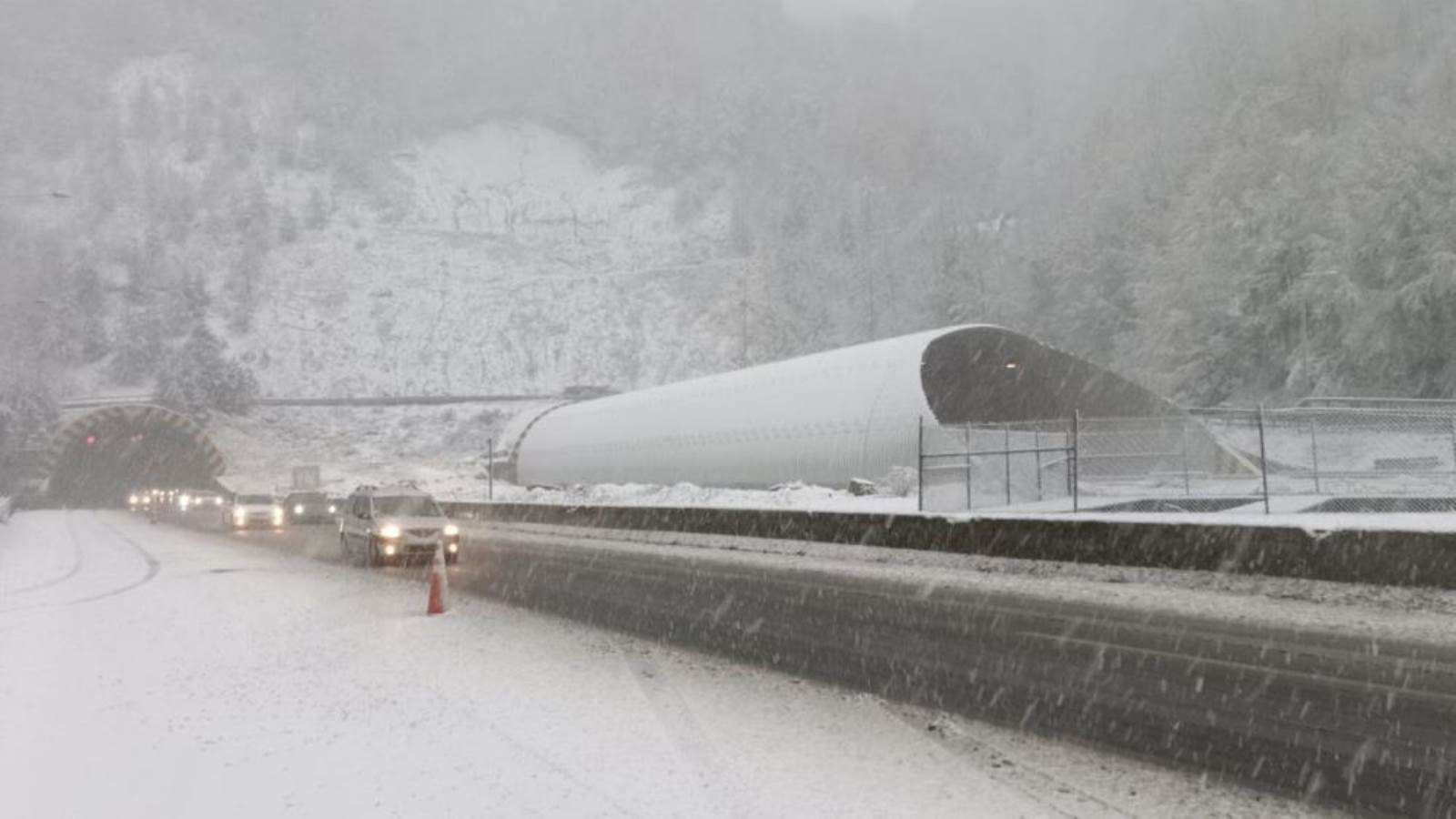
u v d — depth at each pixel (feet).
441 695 25.46
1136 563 49.06
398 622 39.37
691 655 31.58
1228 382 212.23
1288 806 16.85
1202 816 16.39
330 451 400.06
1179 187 299.79
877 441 122.52
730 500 114.21
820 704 24.48
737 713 23.49
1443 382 173.58
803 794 17.29
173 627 38.45
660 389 195.72
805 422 136.05
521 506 123.13
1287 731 21.16
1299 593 40.75
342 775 18.42
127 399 434.71
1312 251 195.72
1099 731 21.66
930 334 135.03
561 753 19.79
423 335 569.23
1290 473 83.46
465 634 36.17
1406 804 16.84
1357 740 20.33
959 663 29.19
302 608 44.39
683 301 630.33
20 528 159.33
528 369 538.47
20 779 18.54
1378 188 185.68
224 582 57.31
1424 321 173.47
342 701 24.86
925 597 43.62
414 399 473.67
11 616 42.65
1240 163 232.94
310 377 510.99
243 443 402.52
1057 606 39.58
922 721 22.81
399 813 16.25
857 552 64.75
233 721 22.91
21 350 495.82
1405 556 38.70
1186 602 39.55
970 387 153.58
